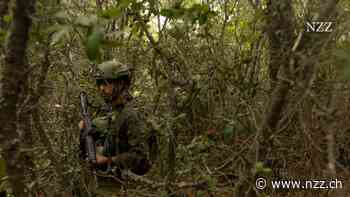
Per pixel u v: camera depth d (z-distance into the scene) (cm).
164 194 243
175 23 310
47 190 268
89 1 356
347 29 203
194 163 266
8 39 180
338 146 248
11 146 190
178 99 316
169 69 301
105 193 287
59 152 297
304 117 239
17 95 186
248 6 363
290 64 204
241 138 285
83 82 362
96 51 167
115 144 287
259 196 237
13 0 189
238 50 353
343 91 216
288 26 239
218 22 374
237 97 308
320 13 198
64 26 178
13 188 200
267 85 306
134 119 287
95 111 327
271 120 219
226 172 275
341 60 175
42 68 262
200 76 320
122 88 292
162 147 299
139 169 283
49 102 323
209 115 316
